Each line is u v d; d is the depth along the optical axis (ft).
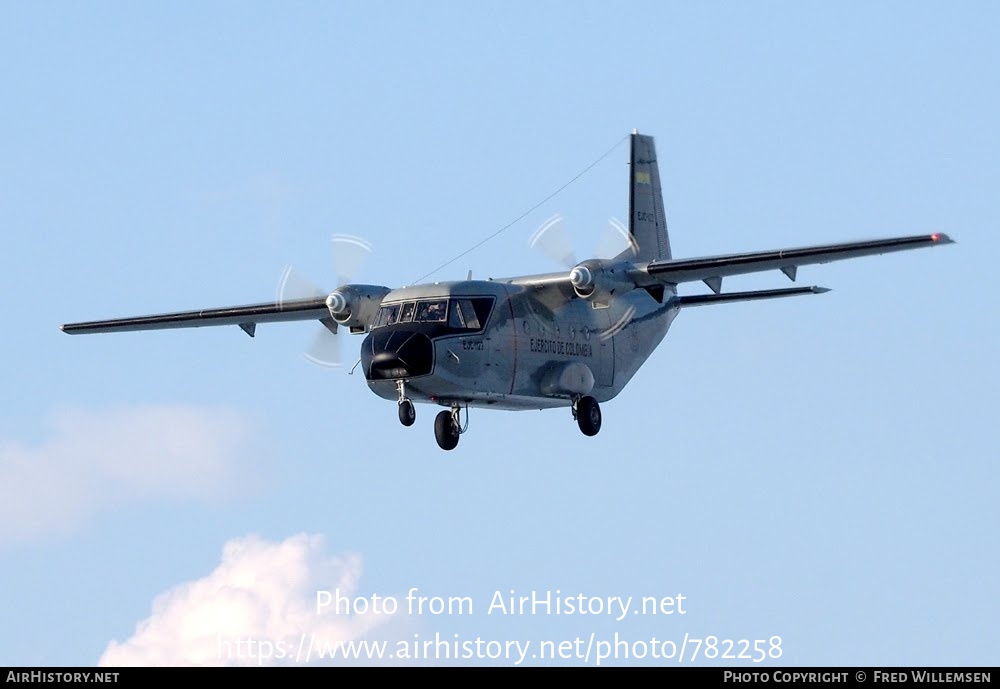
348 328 418.31
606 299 394.11
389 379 374.63
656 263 395.34
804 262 381.19
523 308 395.96
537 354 396.37
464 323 380.58
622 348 427.33
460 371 376.89
